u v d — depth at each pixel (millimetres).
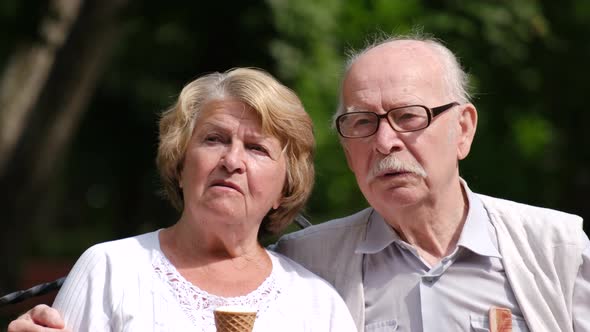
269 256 4676
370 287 4820
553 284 4621
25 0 11992
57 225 30359
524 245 4719
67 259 24188
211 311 4258
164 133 4609
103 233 27297
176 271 4363
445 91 4750
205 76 4617
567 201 17922
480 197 4965
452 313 4621
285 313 4398
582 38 16156
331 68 13820
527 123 16484
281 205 4781
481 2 14406
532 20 14625
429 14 14336
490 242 4734
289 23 13797
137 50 15820
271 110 4457
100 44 12039
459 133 4867
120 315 4164
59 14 12000
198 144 4453
